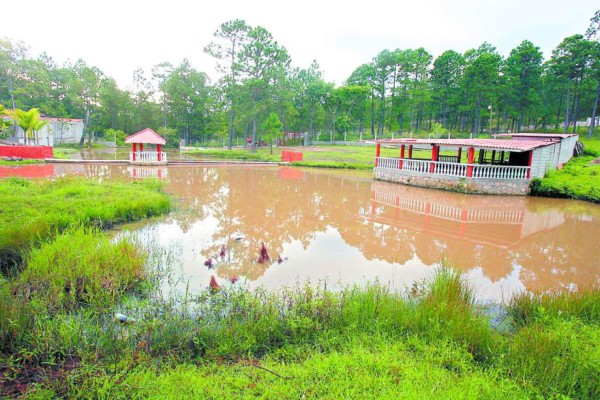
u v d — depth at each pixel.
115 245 6.54
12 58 46.75
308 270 6.91
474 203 15.05
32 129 34.12
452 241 9.39
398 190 18.27
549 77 46.50
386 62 60.50
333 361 3.43
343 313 4.50
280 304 4.94
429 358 3.55
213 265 6.95
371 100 64.19
